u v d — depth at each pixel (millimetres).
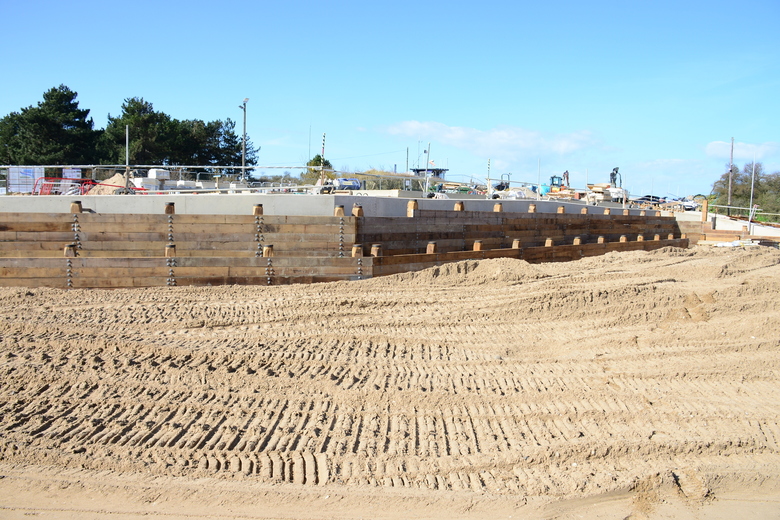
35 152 37438
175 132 41500
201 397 6496
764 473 5508
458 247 14711
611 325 9883
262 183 23594
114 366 7152
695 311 10477
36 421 5859
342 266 12094
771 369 8000
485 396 6801
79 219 11141
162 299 10266
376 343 8586
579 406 6668
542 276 13289
